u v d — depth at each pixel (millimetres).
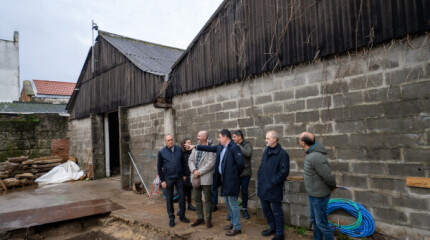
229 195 4062
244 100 5523
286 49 4750
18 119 12523
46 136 12961
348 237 3795
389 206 3596
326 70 4277
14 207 6766
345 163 4031
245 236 4074
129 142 8969
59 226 5398
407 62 3500
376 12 3713
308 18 4445
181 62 6953
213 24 6109
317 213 3340
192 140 6691
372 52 3801
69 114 13531
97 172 10953
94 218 5836
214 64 6066
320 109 4336
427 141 3318
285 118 4828
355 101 3951
